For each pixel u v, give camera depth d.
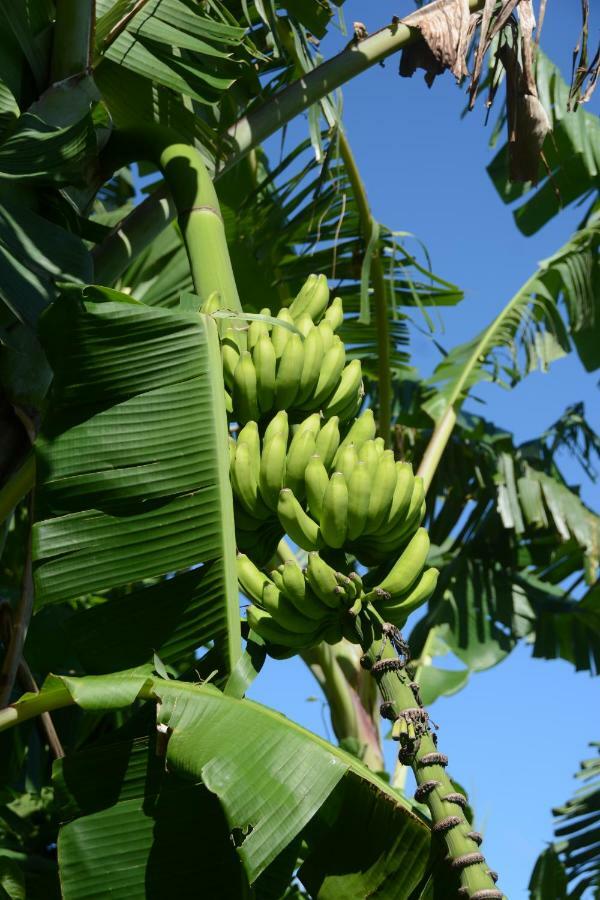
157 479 2.75
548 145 5.89
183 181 3.26
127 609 2.75
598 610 6.33
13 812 4.61
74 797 2.62
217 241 3.17
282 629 2.70
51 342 2.86
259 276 5.02
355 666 5.57
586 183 6.11
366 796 2.59
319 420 2.88
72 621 2.76
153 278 5.03
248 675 2.68
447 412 6.00
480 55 3.37
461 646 6.18
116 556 2.73
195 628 2.73
